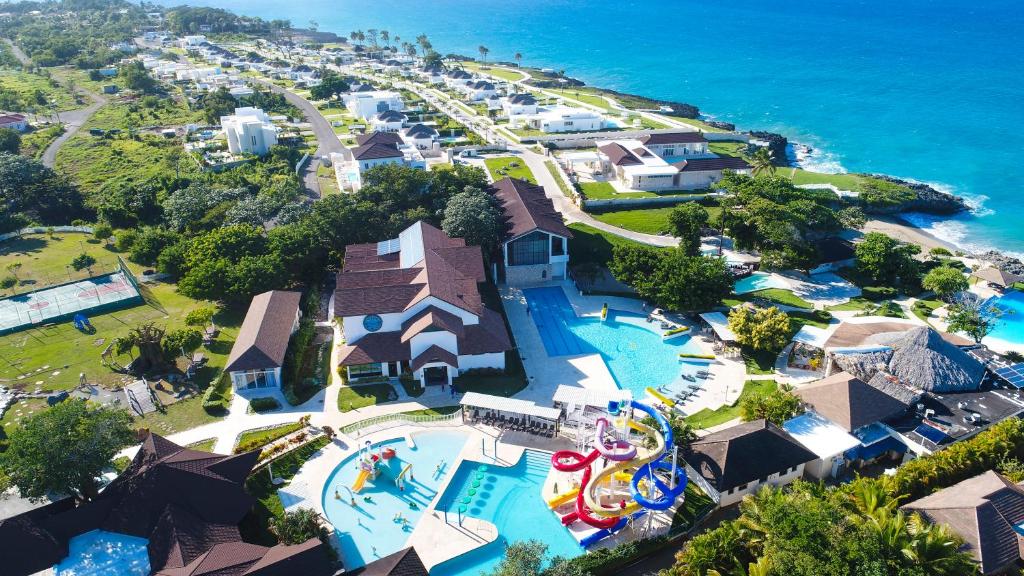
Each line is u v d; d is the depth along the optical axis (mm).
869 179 171500
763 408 75812
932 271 110688
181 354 93250
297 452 73375
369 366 87938
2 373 90250
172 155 181375
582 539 61125
